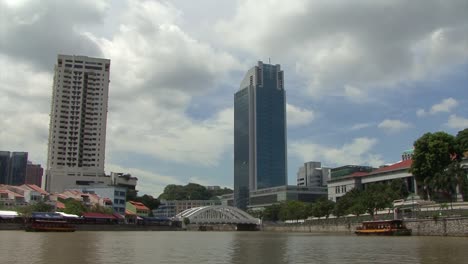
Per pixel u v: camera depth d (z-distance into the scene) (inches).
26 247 2450.8
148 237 4232.3
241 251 2346.2
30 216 5684.1
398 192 6072.8
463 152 5211.6
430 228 4146.2
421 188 5629.9
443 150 5032.0
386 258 1903.3
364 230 4766.2
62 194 7623.0
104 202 7701.8
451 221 3912.4
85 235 4399.6
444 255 2009.1
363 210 5846.5
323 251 2311.8
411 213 4758.9
